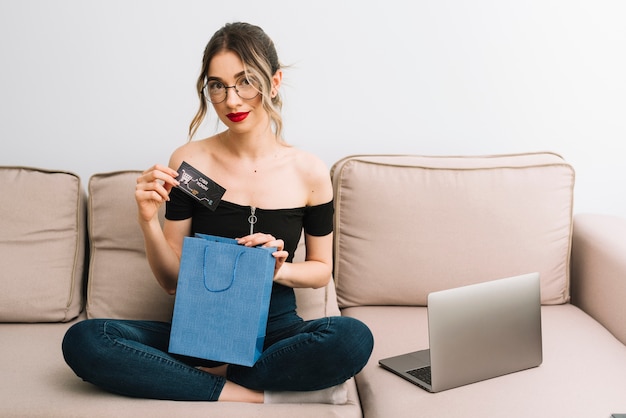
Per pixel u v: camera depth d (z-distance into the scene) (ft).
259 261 5.33
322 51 7.90
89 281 7.05
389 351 6.40
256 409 5.40
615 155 8.32
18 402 5.36
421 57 7.98
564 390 5.70
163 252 5.99
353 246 7.25
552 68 8.10
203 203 5.89
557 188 7.33
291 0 7.77
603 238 7.25
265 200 6.25
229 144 6.36
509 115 8.18
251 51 5.74
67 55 7.70
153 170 5.71
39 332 6.68
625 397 5.60
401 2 7.86
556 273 7.37
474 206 7.17
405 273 7.18
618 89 8.17
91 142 7.91
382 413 5.49
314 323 5.67
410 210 7.14
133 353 5.42
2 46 7.63
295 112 8.02
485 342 5.85
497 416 5.30
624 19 8.02
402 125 8.13
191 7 7.71
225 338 5.39
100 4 7.63
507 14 7.96
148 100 7.86
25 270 6.82
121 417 5.27
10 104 7.77
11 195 6.91
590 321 7.09
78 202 7.12
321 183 6.39
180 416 5.30
